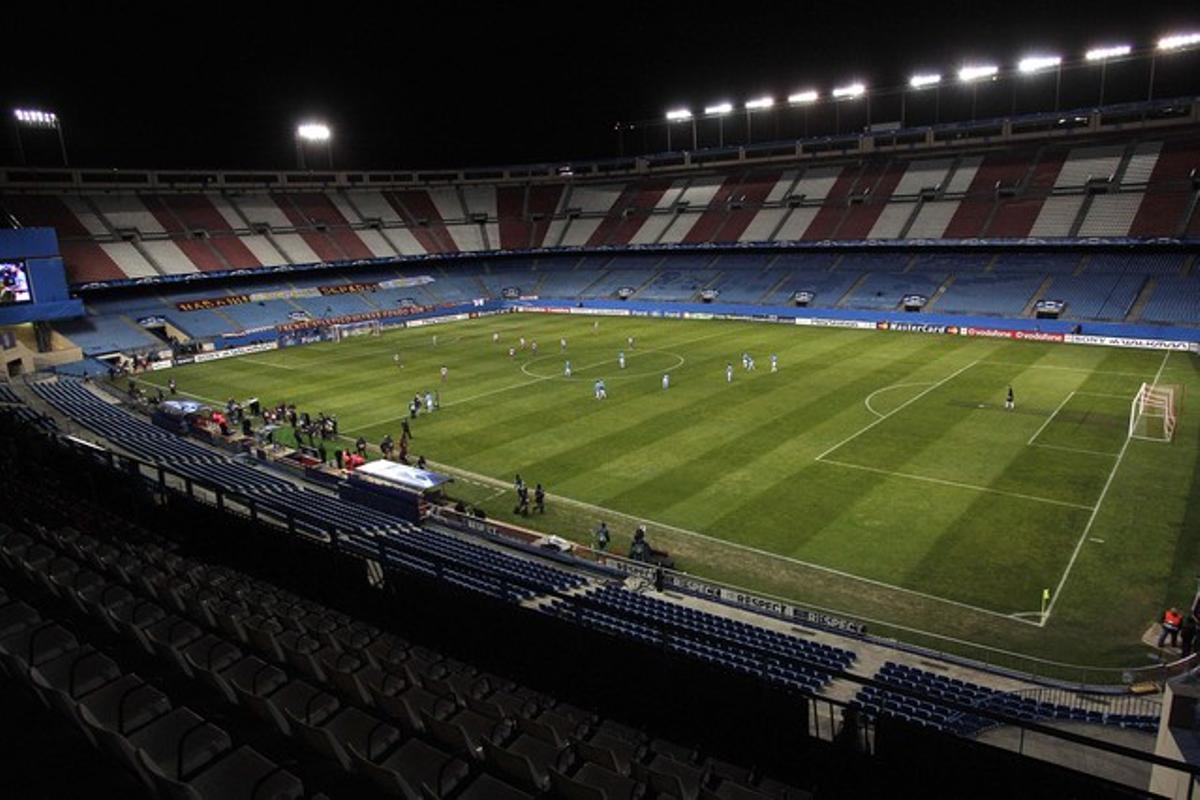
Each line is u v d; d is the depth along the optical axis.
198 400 52.22
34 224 74.75
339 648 11.84
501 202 110.06
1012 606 23.30
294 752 8.48
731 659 18.31
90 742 8.00
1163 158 74.12
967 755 8.98
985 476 33.12
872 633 22.09
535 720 10.27
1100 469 33.44
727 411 44.22
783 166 98.56
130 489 19.03
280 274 88.81
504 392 50.81
